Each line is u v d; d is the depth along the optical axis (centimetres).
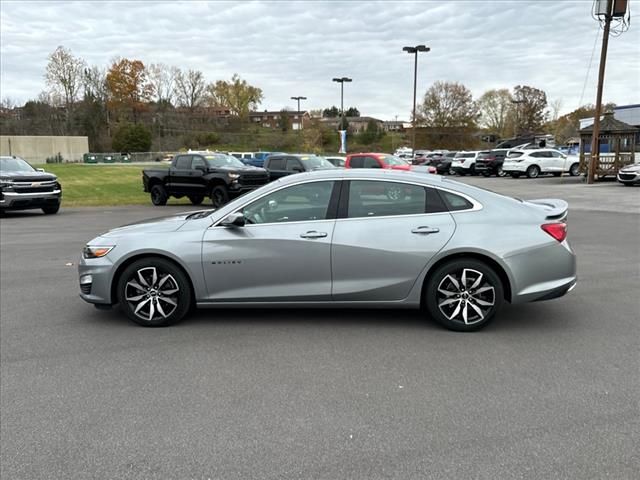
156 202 1936
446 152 4750
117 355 452
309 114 9519
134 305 527
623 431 316
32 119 9244
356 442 308
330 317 550
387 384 387
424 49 3834
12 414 347
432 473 277
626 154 2780
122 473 281
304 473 279
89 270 525
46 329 525
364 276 500
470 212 500
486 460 288
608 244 981
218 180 1745
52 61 9150
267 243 504
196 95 11206
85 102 9494
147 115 10569
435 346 464
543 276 493
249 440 312
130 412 348
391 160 2081
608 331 500
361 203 509
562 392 370
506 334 494
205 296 518
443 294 500
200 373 412
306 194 514
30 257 916
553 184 2664
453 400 360
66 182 3119
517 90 9381
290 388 382
